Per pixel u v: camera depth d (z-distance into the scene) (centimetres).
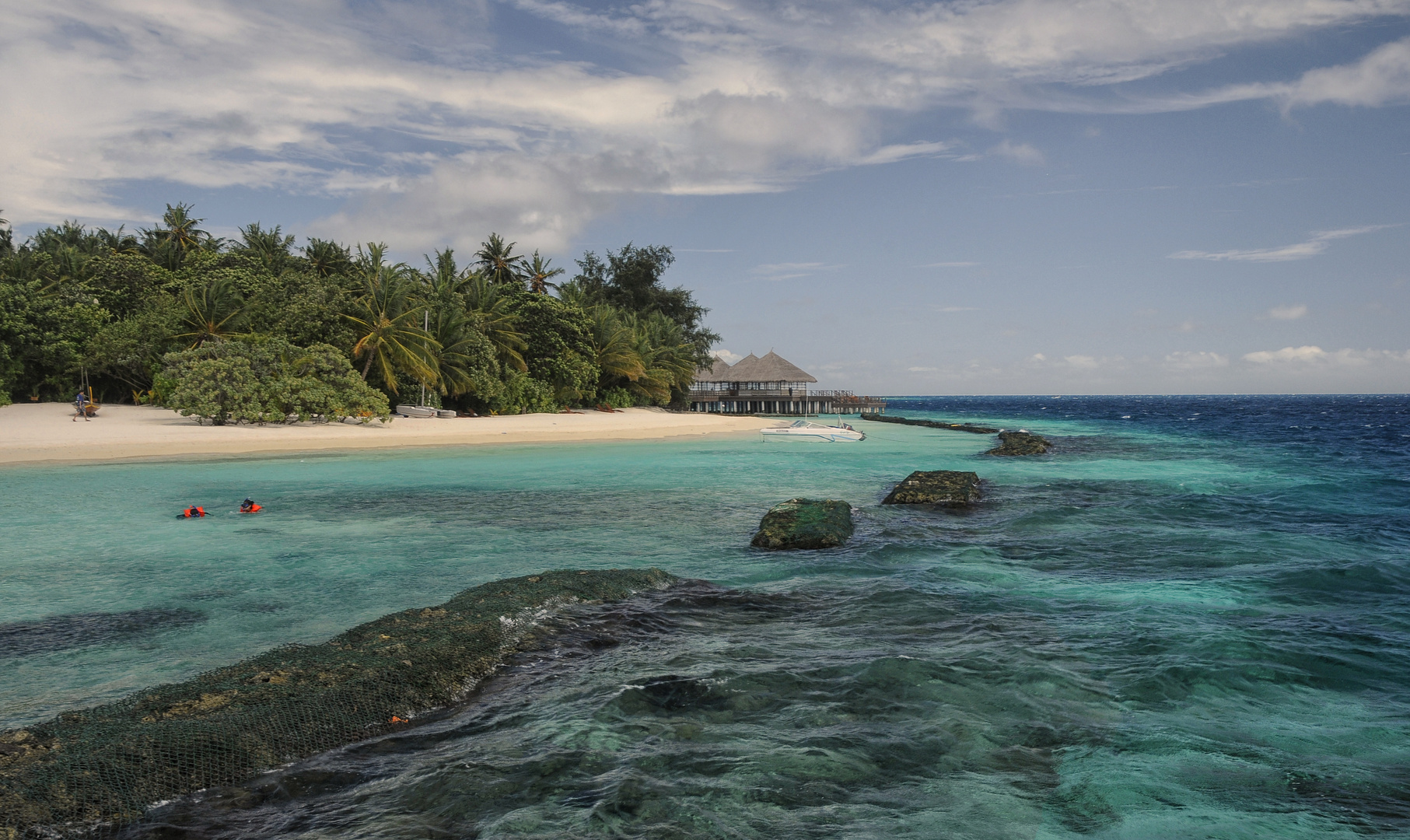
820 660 641
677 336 7744
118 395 4472
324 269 5809
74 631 733
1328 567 995
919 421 6169
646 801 411
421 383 4653
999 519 1425
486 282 5719
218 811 399
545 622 721
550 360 5644
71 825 372
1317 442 3966
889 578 951
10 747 417
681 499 1700
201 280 4547
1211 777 444
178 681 599
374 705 512
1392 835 379
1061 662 637
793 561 1057
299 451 2778
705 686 581
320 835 376
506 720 522
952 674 607
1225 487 1952
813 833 382
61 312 4078
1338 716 536
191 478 1989
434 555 1092
